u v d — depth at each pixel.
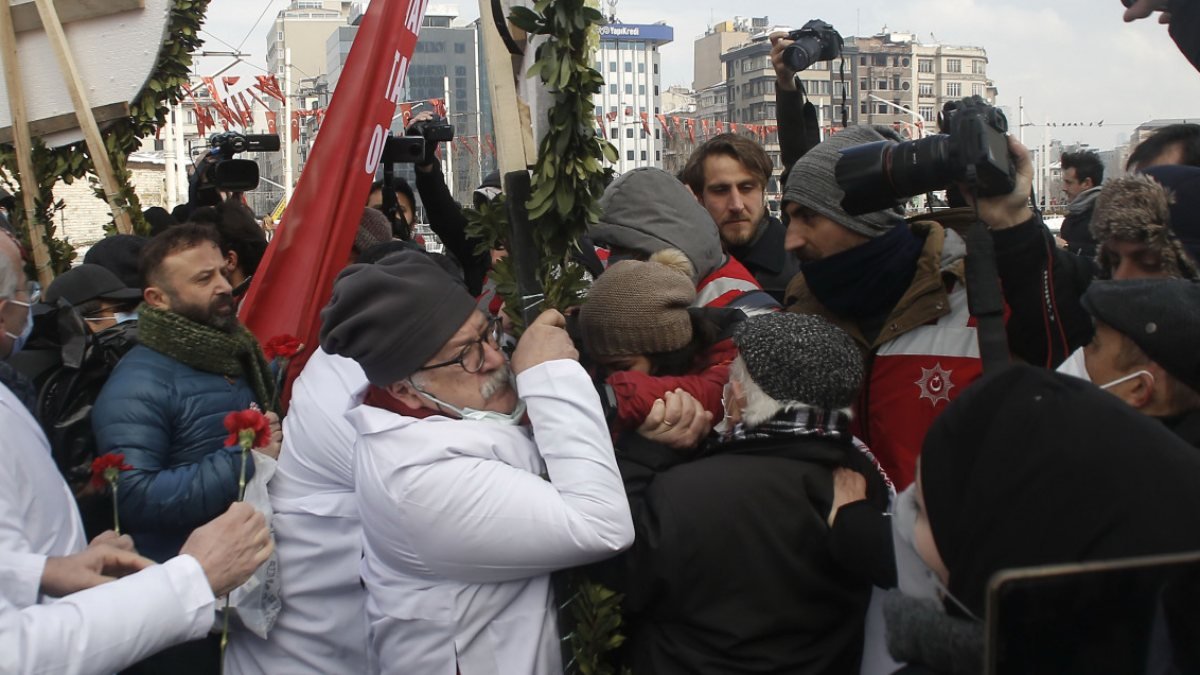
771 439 2.04
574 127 2.21
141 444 2.71
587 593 2.08
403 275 2.12
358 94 3.38
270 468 2.63
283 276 3.35
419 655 2.11
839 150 2.52
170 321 2.84
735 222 3.73
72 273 3.51
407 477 2.04
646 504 2.06
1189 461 1.13
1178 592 1.04
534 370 2.10
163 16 3.97
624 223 3.11
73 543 2.16
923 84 74.38
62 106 3.95
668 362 2.38
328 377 2.62
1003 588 1.01
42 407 2.84
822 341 2.05
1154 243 2.27
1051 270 2.32
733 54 84.06
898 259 2.47
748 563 1.96
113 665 1.82
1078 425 1.15
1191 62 1.50
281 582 2.60
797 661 1.99
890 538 1.86
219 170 4.86
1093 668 1.03
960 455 1.23
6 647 1.69
